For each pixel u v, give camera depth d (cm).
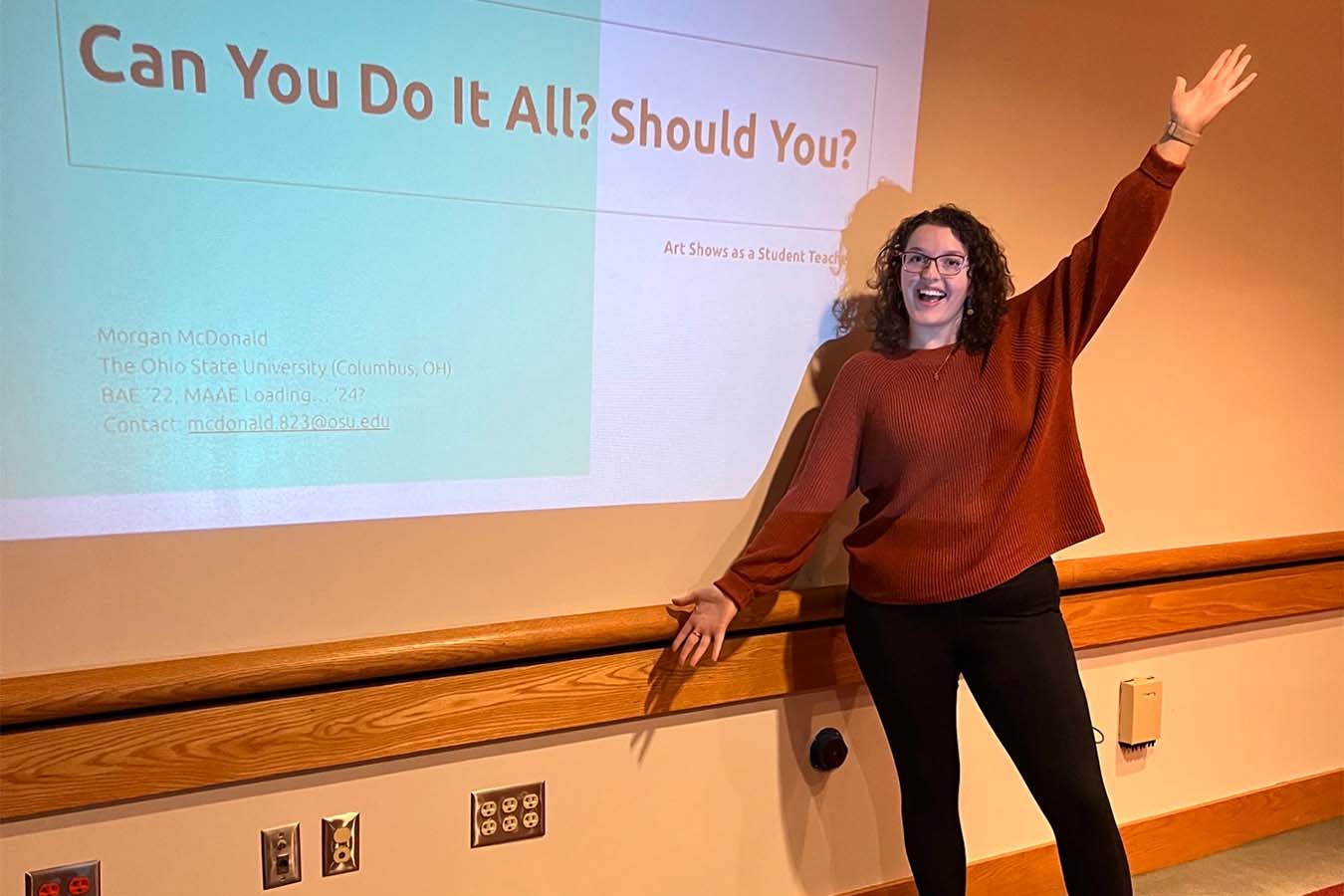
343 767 156
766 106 169
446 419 155
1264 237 224
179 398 138
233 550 144
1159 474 221
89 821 141
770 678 185
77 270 130
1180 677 232
